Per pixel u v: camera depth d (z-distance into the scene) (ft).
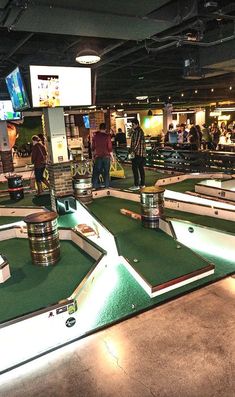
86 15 11.71
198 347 9.27
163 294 11.98
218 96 55.42
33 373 8.69
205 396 7.71
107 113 67.82
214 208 19.29
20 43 17.67
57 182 22.48
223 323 10.25
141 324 10.43
